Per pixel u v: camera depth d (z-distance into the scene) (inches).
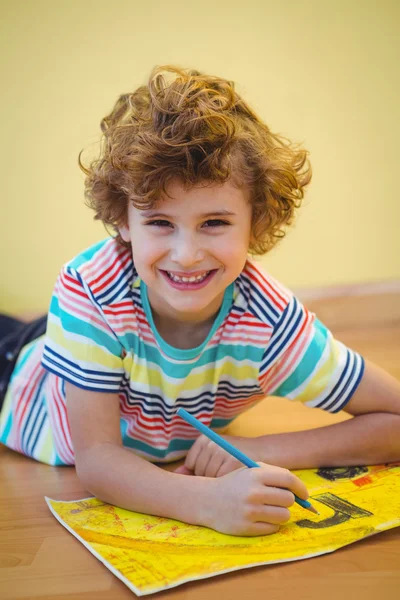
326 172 74.7
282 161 32.6
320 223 75.7
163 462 38.5
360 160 75.0
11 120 69.3
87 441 32.3
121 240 34.7
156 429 36.0
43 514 32.1
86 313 33.0
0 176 70.0
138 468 30.9
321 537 27.8
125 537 28.4
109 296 33.3
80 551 28.2
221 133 29.1
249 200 31.2
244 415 46.1
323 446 34.9
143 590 24.3
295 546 27.2
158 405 35.3
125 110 34.5
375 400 35.4
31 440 40.9
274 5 71.1
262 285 34.7
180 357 33.8
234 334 34.4
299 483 28.9
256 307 34.3
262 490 27.8
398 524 28.7
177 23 70.1
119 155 30.8
